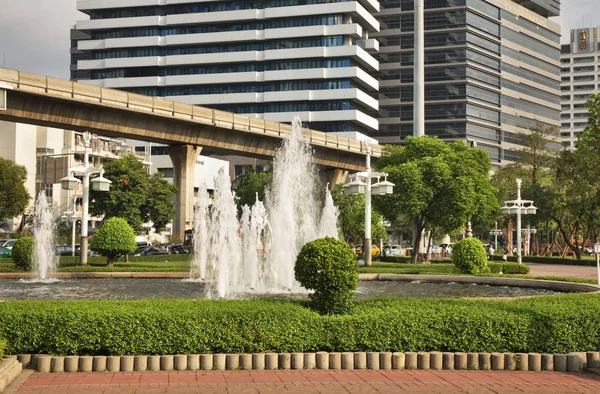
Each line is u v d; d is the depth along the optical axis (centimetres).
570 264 5434
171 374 962
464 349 1062
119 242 3055
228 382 916
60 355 998
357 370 1006
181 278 2808
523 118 12100
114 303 1140
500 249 8650
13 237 6016
